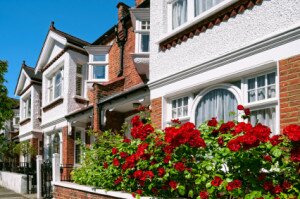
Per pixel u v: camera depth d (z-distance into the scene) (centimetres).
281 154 414
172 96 853
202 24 766
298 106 550
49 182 1258
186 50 805
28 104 2342
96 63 1589
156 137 562
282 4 602
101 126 1259
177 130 488
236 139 410
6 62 2141
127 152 637
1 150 2278
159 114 866
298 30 560
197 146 479
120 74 1439
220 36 719
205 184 481
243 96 670
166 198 539
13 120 3291
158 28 904
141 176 537
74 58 1605
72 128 1557
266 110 631
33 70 2320
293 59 567
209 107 755
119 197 647
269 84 629
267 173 434
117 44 1516
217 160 461
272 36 600
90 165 873
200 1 809
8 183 1772
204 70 743
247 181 435
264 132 409
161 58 884
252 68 631
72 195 886
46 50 1798
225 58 689
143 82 1221
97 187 757
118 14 1532
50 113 1750
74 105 1577
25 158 2230
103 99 1257
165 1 901
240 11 679
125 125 1066
